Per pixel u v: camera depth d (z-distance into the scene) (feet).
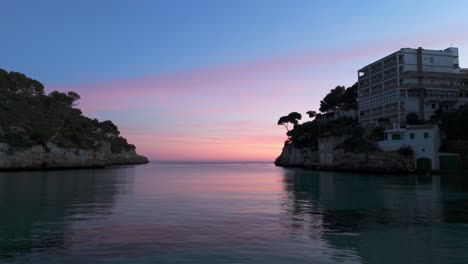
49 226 66.95
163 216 78.84
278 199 112.68
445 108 313.12
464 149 249.34
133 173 319.27
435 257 47.88
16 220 73.05
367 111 363.15
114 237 58.08
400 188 150.71
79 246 52.37
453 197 117.19
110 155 612.70
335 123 381.81
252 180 215.92
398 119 307.78
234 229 64.90
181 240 56.24
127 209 89.20
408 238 58.34
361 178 221.87
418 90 311.27
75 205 96.02
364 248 52.06
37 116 399.03
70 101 483.92
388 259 46.85
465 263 45.50
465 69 334.24
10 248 51.19
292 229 65.10
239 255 48.08
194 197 118.42
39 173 297.12
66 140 423.23
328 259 46.60
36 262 44.96
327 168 328.08
